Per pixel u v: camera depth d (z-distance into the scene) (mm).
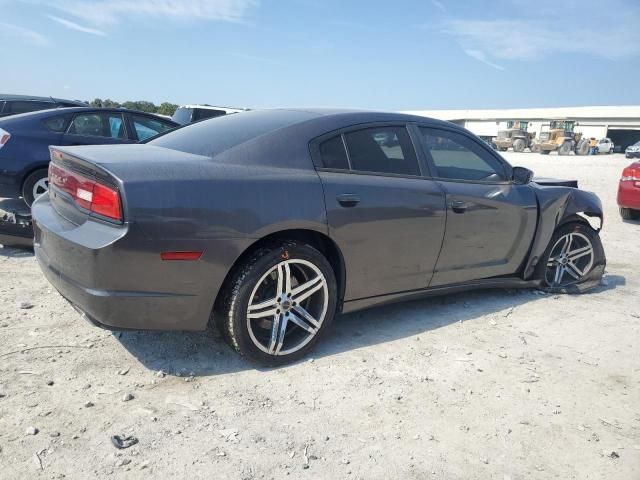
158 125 7941
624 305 4746
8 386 2734
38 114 6727
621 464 2457
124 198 2553
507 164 4406
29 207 6473
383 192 3420
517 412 2844
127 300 2629
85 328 3498
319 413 2701
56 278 2861
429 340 3705
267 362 3105
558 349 3697
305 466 2289
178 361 3141
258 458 2320
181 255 2686
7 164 6254
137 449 2316
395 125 3748
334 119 3457
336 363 3260
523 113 77125
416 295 3859
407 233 3566
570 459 2473
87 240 2613
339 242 3236
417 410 2795
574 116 72688
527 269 4578
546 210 4512
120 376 2924
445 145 3996
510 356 3529
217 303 3006
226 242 2789
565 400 3004
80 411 2564
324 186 3164
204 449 2352
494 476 2318
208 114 17172
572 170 24766
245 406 2715
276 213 2941
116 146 3371
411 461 2377
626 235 8266
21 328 3434
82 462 2207
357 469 2297
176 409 2639
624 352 3711
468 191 3945
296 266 3127
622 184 9406
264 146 3129
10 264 4797
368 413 2734
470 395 2988
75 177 2875
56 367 2967
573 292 4988
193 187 2729
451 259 3936
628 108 68500
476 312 4328
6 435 2340
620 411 2924
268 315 3061
